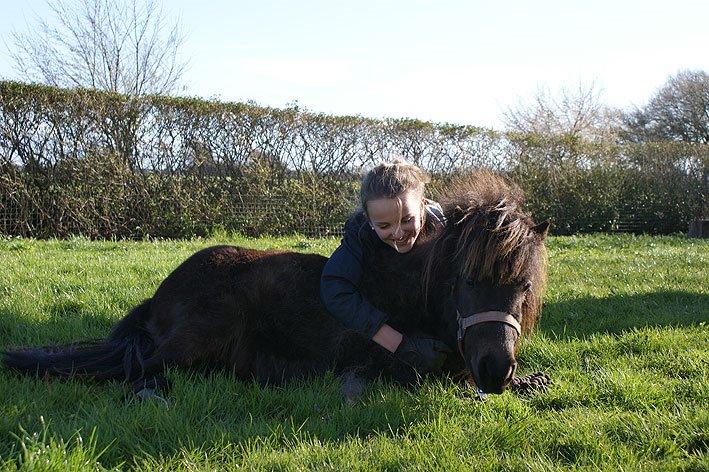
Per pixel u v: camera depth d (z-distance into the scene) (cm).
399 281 426
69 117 1454
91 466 289
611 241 1641
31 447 287
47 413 361
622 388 416
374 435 354
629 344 537
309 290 450
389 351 429
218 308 439
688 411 377
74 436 317
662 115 4456
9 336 541
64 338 538
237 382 424
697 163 2195
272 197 1650
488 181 419
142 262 942
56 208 1452
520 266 355
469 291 367
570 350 518
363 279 432
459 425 362
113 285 746
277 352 453
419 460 313
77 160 1466
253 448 322
